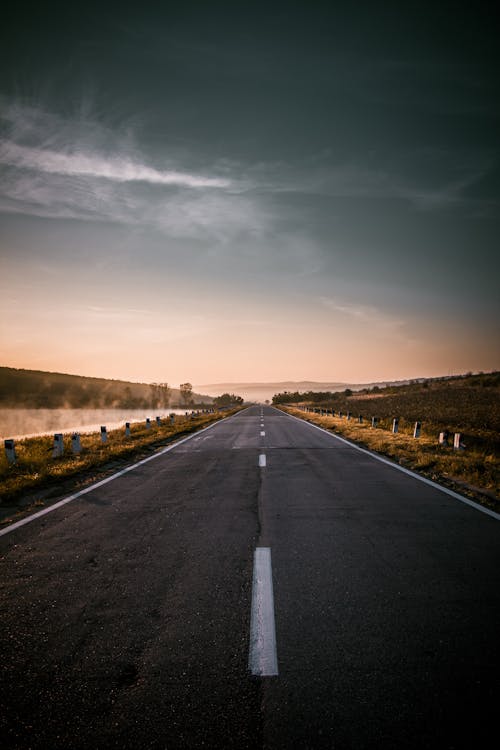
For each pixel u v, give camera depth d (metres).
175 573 3.77
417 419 26.70
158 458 11.66
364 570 3.76
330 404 66.94
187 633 2.76
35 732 1.94
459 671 2.33
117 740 1.88
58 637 2.75
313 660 2.44
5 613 3.10
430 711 2.03
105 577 3.72
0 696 2.19
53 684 2.28
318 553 4.20
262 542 4.56
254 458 11.20
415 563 3.92
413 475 8.51
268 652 2.53
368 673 2.32
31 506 6.46
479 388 64.75
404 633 2.72
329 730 1.92
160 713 2.05
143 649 2.59
